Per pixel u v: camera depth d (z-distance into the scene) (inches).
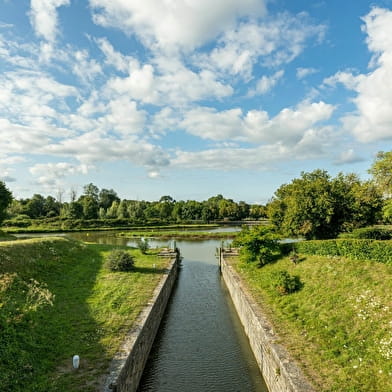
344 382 344.2
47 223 3206.2
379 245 576.7
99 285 761.6
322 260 702.5
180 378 487.2
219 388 460.4
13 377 337.7
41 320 489.1
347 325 451.5
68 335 464.8
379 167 891.4
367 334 413.7
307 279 655.1
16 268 676.1
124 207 4116.6
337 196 945.5
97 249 1384.1
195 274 1237.7
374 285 510.9
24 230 2669.8
